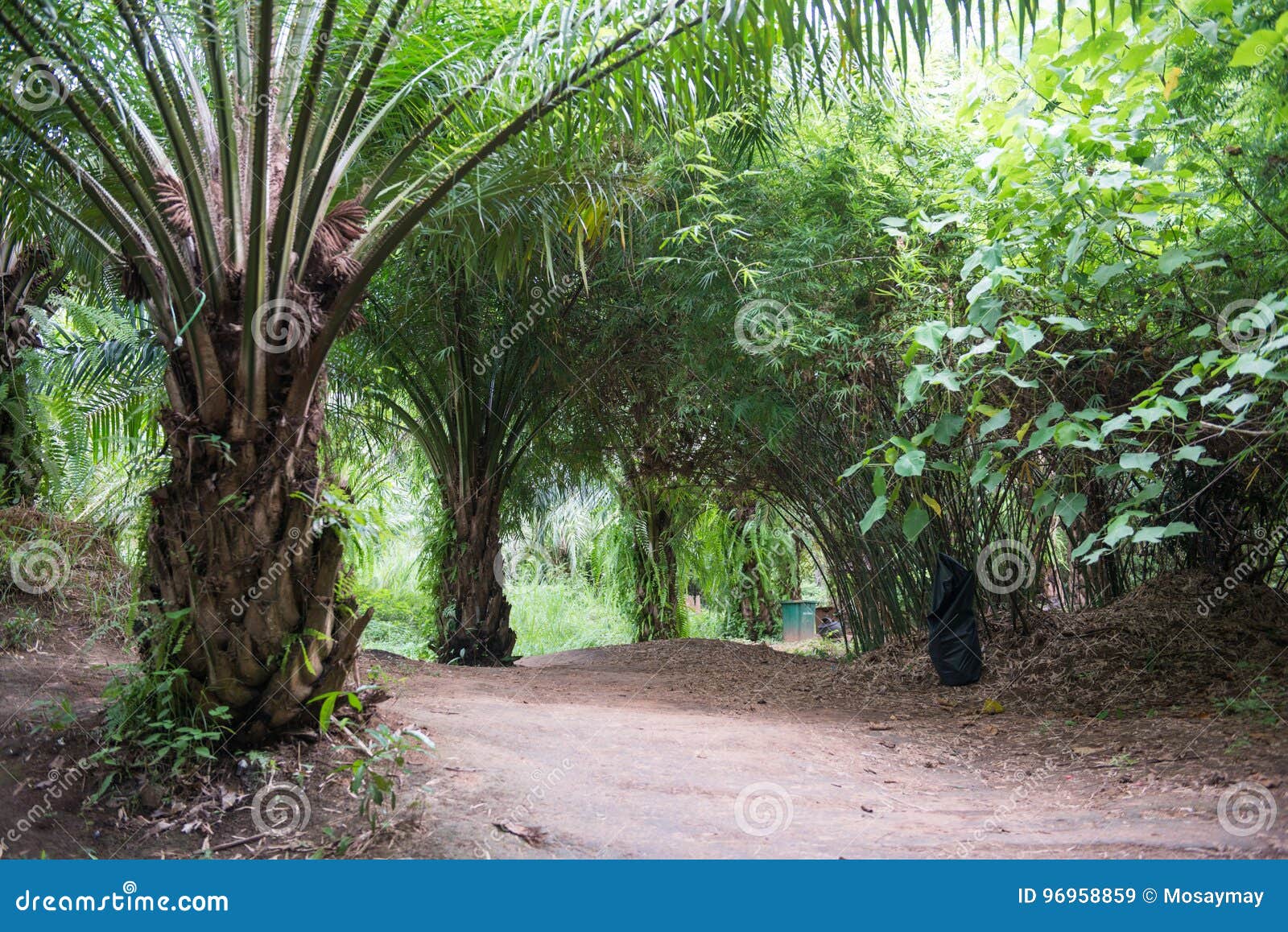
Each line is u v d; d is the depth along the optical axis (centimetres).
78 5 394
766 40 388
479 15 497
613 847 344
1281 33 391
